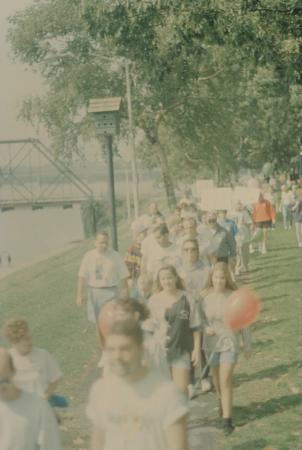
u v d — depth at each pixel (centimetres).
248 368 1123
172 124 5456
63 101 5322
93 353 1336
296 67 1711
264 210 2689
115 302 581
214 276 872
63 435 859
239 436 837
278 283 1953
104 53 5366
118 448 428
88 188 8300
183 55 1892
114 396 431
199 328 864
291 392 988
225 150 5759
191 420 897
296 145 6412
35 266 3647
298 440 812
